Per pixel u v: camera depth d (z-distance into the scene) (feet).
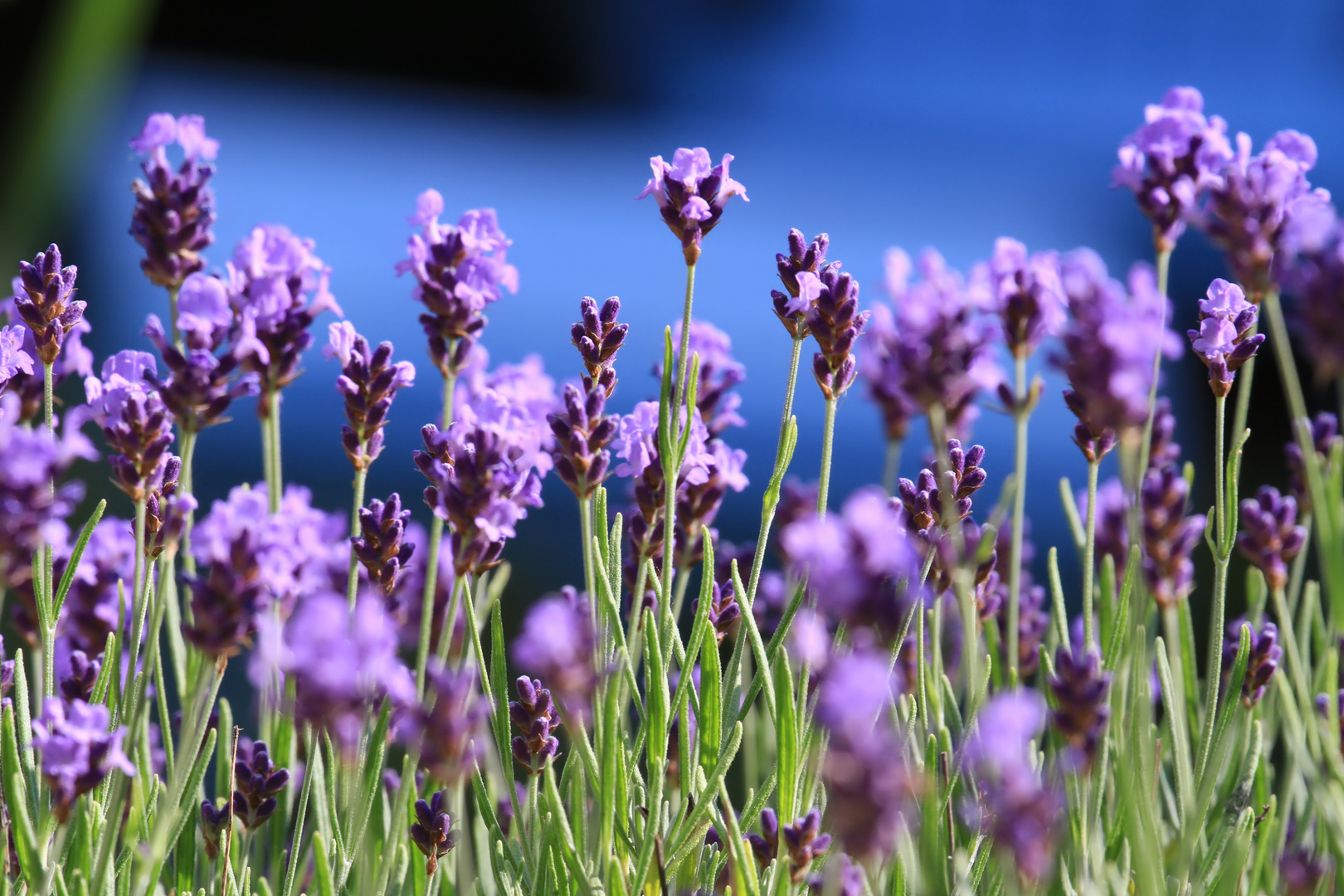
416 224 3.68
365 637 3.31
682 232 3.58
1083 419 3.61
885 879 3.59
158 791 3.64
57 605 3.59
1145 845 3.47
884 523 3.23
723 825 3.60
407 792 3.56
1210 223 3.58
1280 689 3.66
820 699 3.61
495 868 3.63
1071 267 3.35
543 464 3.56
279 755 3.71
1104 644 3.73
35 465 3.37
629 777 3.61
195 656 3.71
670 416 3.60
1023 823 3.24
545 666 3.30
